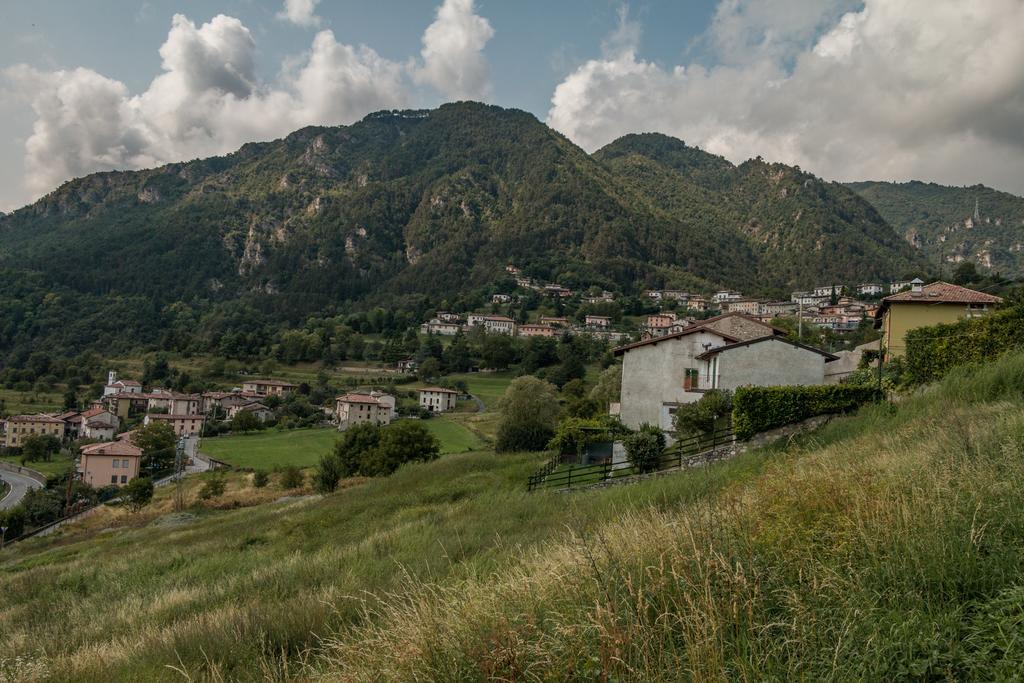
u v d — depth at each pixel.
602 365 122.44
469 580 6.61
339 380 143.75
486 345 145.88
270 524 22.97
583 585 5.11
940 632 3.63
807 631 3.73
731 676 3.54
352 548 13.88
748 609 3.94
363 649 5.34
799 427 18.27
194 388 137.12
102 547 27.28
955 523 4.89
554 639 4.16
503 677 3.93
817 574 4.51
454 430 88.19
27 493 65.94
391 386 131.12
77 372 150.62
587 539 6.61
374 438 55.12
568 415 47.62
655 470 20.06
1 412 116.62
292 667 6.53
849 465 8.06
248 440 95.75
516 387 49.47
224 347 168.38
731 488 8.55
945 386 15.27
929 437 9.80
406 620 5.36
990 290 34.88
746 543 5.04
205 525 29.42
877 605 4.09
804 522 5.69
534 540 10.27
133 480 55.62
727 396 25.86
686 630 3.88
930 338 19.67
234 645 7.31
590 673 3.78
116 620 11.18
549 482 21.58
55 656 8.85
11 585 17.17
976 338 18.48
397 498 22.89
